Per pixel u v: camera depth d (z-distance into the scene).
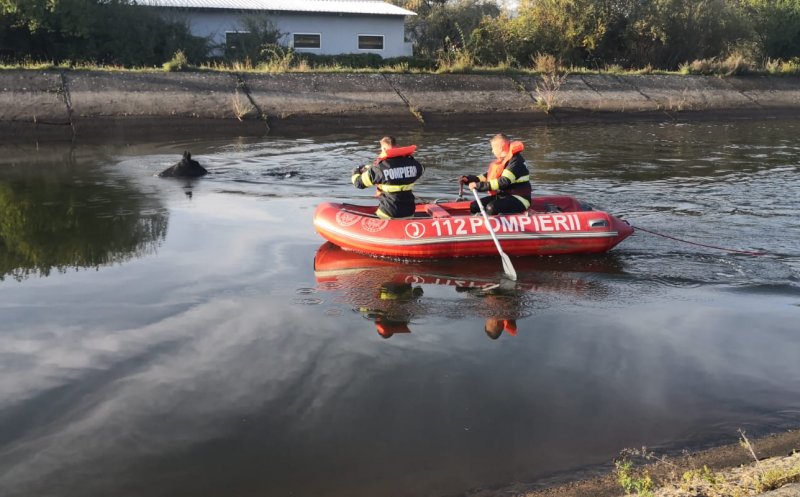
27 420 4.98
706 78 26.11
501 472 4.34
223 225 10.13
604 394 5.36
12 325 6.58
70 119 18.34
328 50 29.06
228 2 28.22
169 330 6.50
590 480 4.23
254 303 7.19
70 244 9.18
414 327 6.64
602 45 28.50
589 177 13.40
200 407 5.15
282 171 13.95
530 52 27.66
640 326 6.69
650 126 21.73
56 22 22.39
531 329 6.61
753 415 5.05
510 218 8.73
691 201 11.43
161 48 24.94
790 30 30.92
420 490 4.18
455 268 8.41
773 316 6.95
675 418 5.00
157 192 12.17
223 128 19.28
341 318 6.84
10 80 18.86
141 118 18.92
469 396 5.32
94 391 5.38
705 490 3.88
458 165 14.62
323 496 4.14
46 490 4.23
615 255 8.84
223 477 4.34
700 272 8.22
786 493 3.66
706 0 29.19
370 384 5.50
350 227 8.84
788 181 13.06
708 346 6.24
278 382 5.52
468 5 35.62
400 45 29.91
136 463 4.49
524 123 21.84
